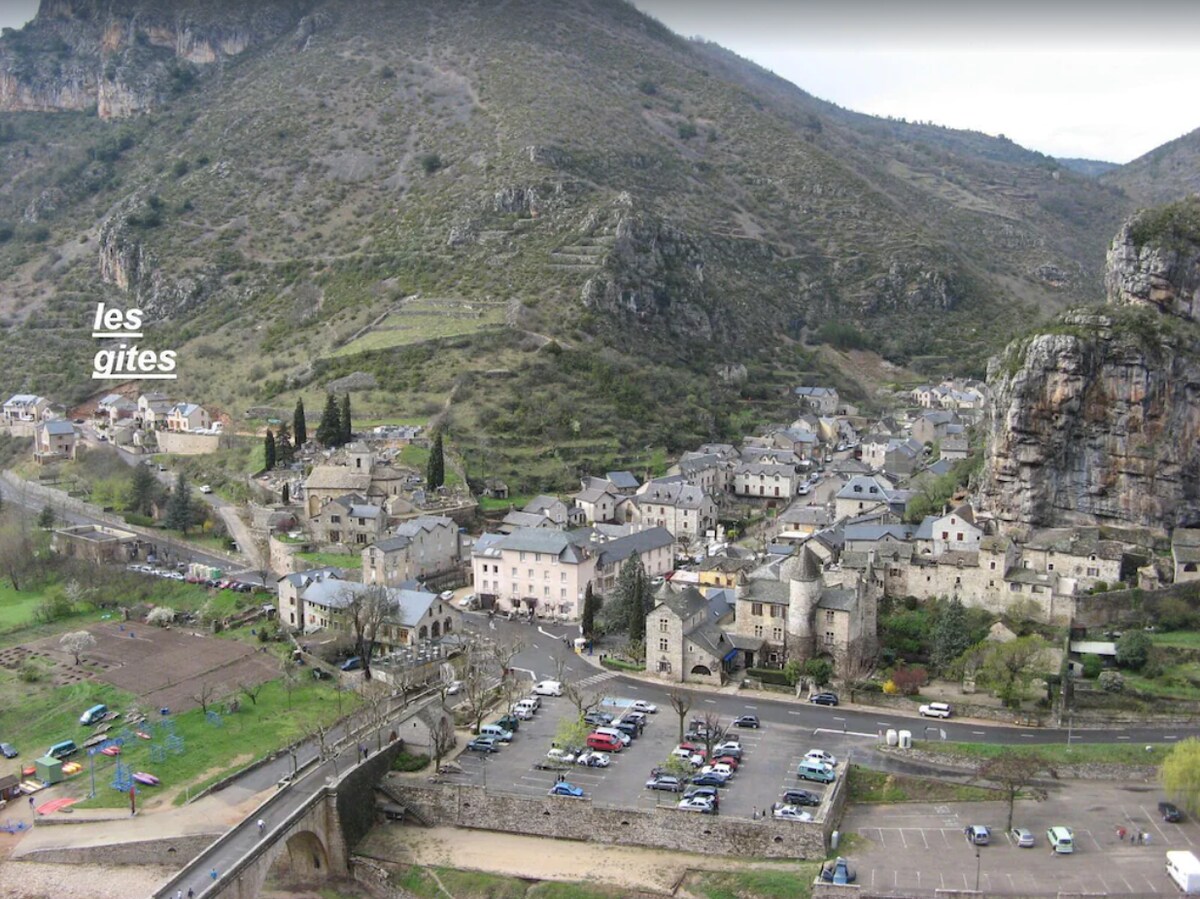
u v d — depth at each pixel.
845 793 147.12
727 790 146.12
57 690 191.00
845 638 183.38
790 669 182.25
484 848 144.12
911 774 149.62
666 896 130.38
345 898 141.62
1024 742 158.50
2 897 136.62
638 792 147.50
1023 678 172.75
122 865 141.88
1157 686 172.88
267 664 196.62
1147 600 193.00
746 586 195.62
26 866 141.50
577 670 193.25
